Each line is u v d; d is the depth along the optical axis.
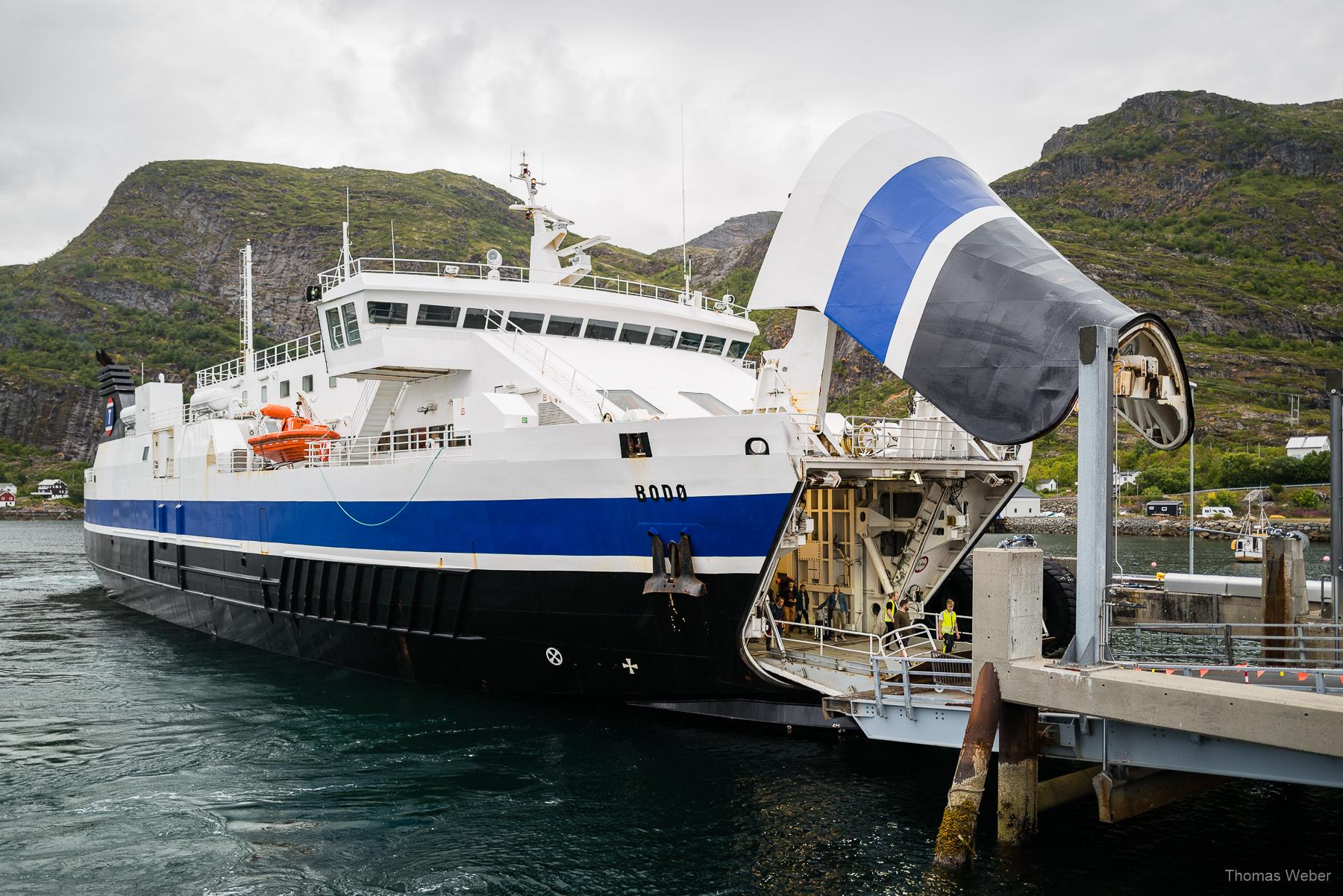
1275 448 110.81
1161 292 173.38
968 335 13.84
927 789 14.57
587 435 16.23
